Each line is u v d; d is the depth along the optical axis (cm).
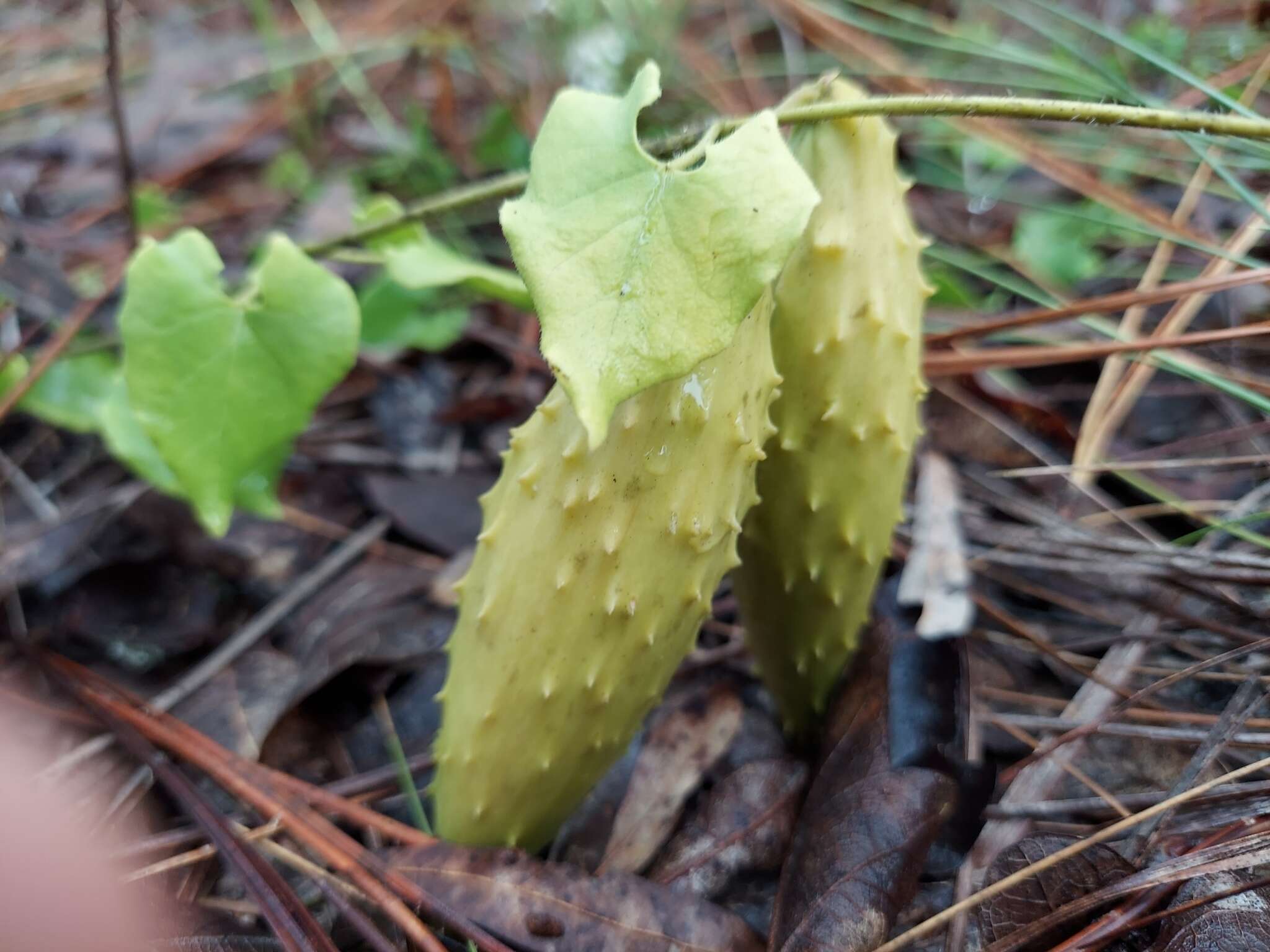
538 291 7
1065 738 11
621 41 23
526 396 18
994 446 16
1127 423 17
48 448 17
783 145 7
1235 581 12
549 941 9
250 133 26
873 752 10
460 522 16
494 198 13
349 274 20
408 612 14
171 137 25
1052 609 14
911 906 10
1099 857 9
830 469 9
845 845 10
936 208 22
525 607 8
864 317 9
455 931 9
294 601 15
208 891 11
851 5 26
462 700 9
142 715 12
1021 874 9
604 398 7
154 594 14
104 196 23
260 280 11
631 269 7
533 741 9
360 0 32
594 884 9
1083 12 27
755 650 11
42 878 5
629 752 12
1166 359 14
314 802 11
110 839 11
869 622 12
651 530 8
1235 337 13
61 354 15
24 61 29
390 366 19
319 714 13
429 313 18
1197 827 10
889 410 9
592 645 8
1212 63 21
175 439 11
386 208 15
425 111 25
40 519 15
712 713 12
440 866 9
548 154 7
